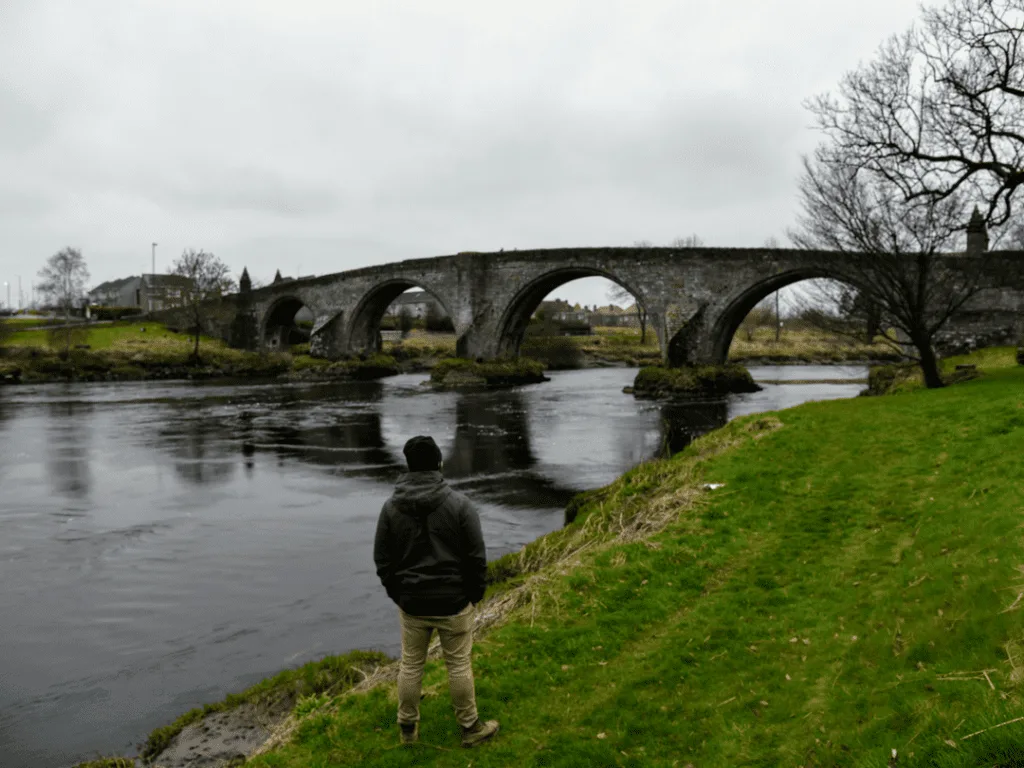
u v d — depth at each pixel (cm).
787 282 4194
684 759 409
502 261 5338
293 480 1864
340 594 1019
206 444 2484
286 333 8188
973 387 1500
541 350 8412
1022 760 304
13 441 2556
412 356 8406
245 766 469
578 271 4972
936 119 1877
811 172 1900
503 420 3098
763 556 715
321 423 3048
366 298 6525
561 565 789
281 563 1170
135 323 8162
